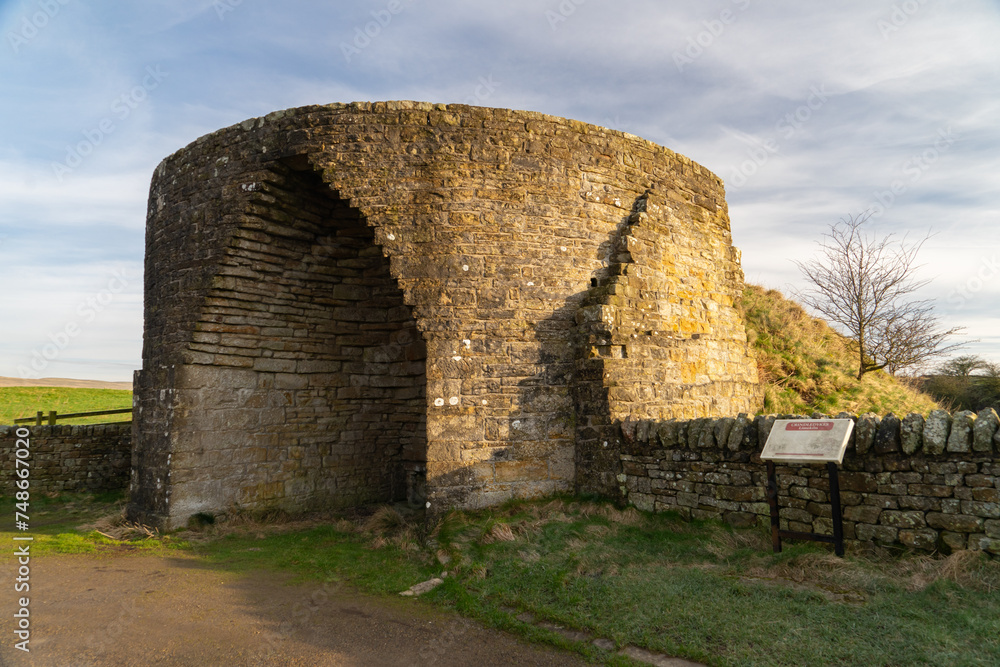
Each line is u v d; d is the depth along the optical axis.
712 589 4.84
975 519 4.81
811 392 12.05
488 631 4.68
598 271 8.98
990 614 4.04
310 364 9.61
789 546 5.71
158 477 8.42
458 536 6.92
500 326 8.31
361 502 9.84
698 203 10.80
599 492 7.96
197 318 8.59
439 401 7.98
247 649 4.32
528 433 8.22
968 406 15.00
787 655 3.75
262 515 8.87
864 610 4.27
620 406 8.12
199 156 9.25
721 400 10.34
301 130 8.54
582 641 4.31
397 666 4.08
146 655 4.18
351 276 10.04
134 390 9.65
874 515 5.36
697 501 6.85
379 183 8.38
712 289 10.84
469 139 8.56
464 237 8.36
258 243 8.98
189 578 6.11
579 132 9.09
